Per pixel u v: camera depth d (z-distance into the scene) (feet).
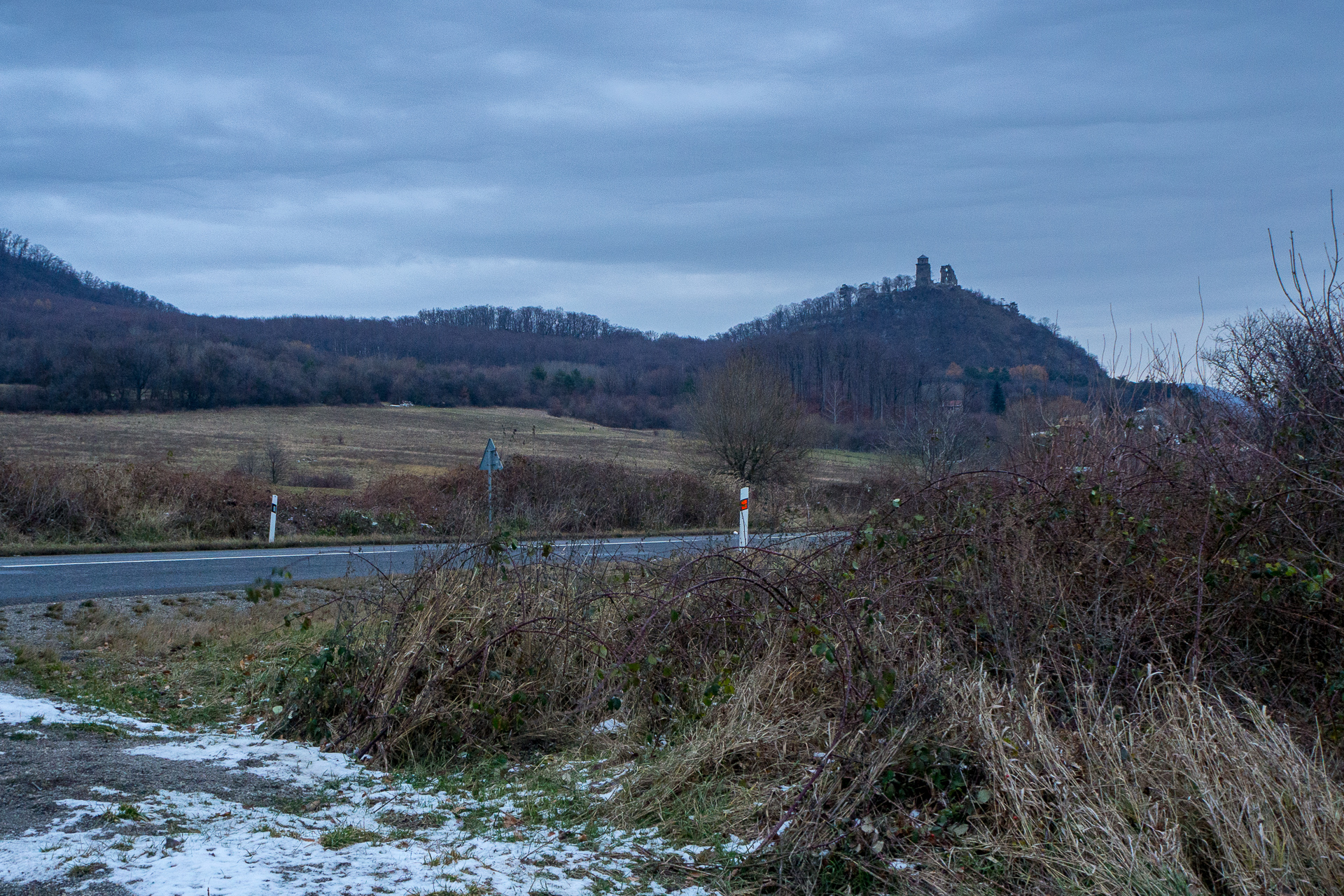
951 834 13.25
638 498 71.51
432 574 22.03
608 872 12.37
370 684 19.36
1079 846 12.08
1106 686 16.28
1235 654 16.80
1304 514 17.92
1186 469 20.33
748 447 100.01
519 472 70.54
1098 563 18.58
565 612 21.35
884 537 20.75
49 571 40.19
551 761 17.75
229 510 58.70
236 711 21.01
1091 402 24.40
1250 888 10.91
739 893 12.10
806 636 18.25
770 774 15.60
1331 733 15.01
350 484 87.51
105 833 11.53
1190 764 12.74
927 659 16.58
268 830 12.39
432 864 11.55
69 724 17.15
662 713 18.94
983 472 22.13
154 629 27.81
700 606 20.81
